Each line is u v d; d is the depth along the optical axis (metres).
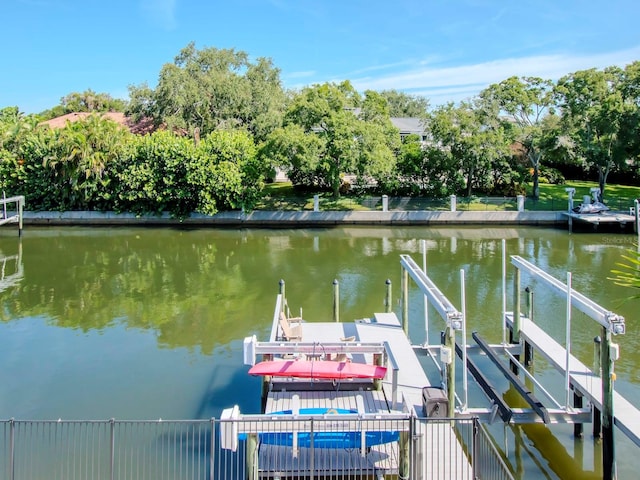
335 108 36.75
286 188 43.47
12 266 26.94
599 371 11.88
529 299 15.73
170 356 16.12
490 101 38.25
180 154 36.81
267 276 24.83
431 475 9.00
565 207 37.19
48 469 10.28
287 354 13.48
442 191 38.56
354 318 19.27
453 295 21.56
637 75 36.03
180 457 10.64
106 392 13.84
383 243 31.66
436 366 14.85
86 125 38.41
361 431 9.21
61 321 19.27
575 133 37.66
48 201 38.44
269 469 9.60
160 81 51.41
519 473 10.50
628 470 10.41
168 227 37.62
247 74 56.69
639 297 7.60
